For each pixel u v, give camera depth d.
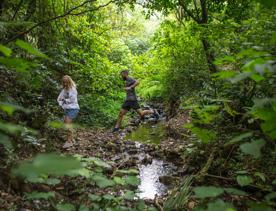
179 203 3.22
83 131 8.47
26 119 6.00
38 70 6.70
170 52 11.14
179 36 9.41
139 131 9.62
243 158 4.21
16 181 3.54
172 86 11.96
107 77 11.55
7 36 5.73
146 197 4.11
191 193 3.54
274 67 1.25
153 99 15.26
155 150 6.90
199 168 4.97
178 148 6.53
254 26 4.03
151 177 5.25
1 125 0.98
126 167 5.69
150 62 14.49
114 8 14.54
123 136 8.79
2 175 3.56
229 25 4.73
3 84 5.83
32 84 6.65
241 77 1.32
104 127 9.90
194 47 9.75
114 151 6.78
